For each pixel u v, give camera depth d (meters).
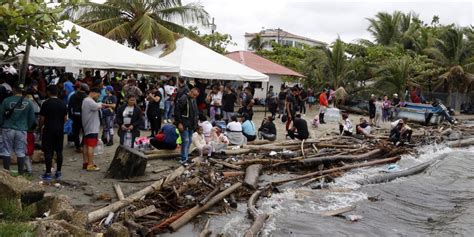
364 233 8.33
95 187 8.72
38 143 10.71
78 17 26.94
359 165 13.91
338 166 13.67
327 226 8.47
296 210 9.32
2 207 5.96
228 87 17.86
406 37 45.22
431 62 38.16
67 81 14.14
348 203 10.20
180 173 9.94
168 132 12.05
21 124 8.13
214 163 11.52
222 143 12.89
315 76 36.66
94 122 9.73
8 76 12.31
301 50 47.19
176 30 28.73
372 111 24.52
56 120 8.59
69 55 11.69
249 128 14.86
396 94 30.77
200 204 8.35
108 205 7.62
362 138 17.86
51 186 8.44
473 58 37.38
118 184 8.92
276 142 15.21
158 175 10.04
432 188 12.28
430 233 8.63
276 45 48.78
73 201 7.83
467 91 39.66
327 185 11.56
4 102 8.02
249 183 10.22
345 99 33.25
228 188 9.61
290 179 11.41
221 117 17.95
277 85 33.38
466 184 12.95
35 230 5.27
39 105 10.70
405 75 33.28
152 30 25.55
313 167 13.12
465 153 18.52
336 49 34.91
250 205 8.93
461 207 10.50
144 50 22.27
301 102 26.16
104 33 26.44
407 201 10.84
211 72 17.77
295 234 7.86
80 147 11.51
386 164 14.98
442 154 17.30
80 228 5.63
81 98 11.30
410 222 9.30
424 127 24.86
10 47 7.86
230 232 7.59
